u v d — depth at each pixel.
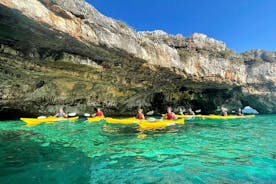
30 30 10.10
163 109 26.56
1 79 13.91
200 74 20.39
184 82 21.36
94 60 14.39
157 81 20.05
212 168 6.49
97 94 19.83
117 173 5.89
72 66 14.04
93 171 5.96
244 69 25.34
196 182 5.46
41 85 16.34
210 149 8.77
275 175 6.01
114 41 12.98
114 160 6.96
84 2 11.75
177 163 6.87
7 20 9.16
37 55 12.32
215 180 5.61
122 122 15.58
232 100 29.64
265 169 6.46
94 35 12.02
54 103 18.58
